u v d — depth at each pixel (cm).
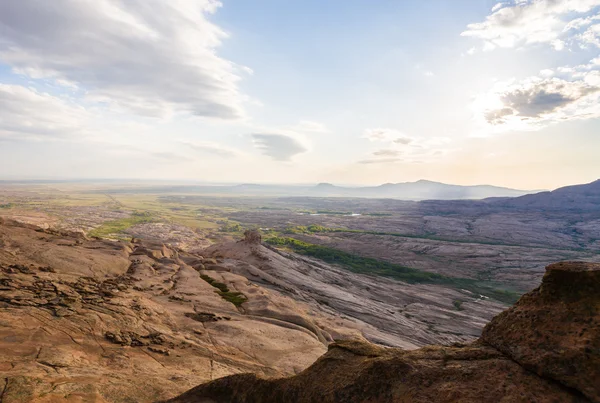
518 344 802
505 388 719
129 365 1730
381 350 1037
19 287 2380
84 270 3419
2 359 1435
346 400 849
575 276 796
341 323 4484
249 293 4316
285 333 2964
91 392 1255
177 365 1912
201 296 3731
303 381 987
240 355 2348
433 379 802
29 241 3766
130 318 2375
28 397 1114
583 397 648
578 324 734
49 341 1745
